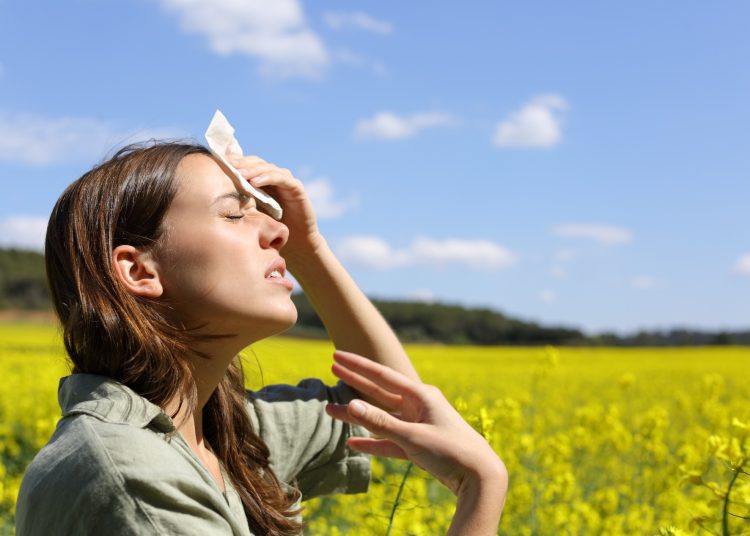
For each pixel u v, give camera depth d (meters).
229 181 1.49
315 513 5.07
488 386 14.05
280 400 1.90
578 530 4.30
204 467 1.41
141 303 1.42
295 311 1.48
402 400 1.41
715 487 1.75
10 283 51.53
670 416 10.64
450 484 1.31
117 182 1.45
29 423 7.29
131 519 1.22
